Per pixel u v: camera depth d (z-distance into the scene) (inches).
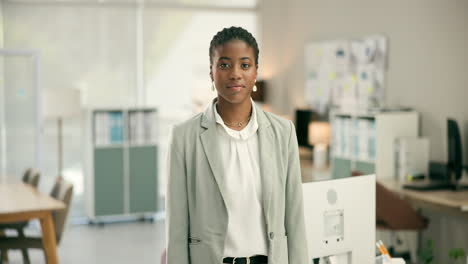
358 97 302.2
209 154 83.5
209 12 364.2
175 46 358.3
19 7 327.6
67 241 295.1
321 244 97.6
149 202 339.3
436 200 213.5
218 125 84.7
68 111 315.3
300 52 353.4
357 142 270.5
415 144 256.8
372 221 103.7
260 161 84.8
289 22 365.1
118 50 346.9
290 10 364.2
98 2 340.5
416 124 264.5
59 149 329.1
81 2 337.4
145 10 350.3
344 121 278.2
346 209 100.0
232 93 81.5
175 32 357.7
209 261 83.0
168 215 86.0
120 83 348.8
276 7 370.6
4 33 326.0
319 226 97.2
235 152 84.2
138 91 352.5
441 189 232.7
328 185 97.8
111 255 269.6
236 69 81.0
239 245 83.6
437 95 255.0
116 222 337.4
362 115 265.7
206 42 364.2
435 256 252.4
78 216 343.0
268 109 374.0
